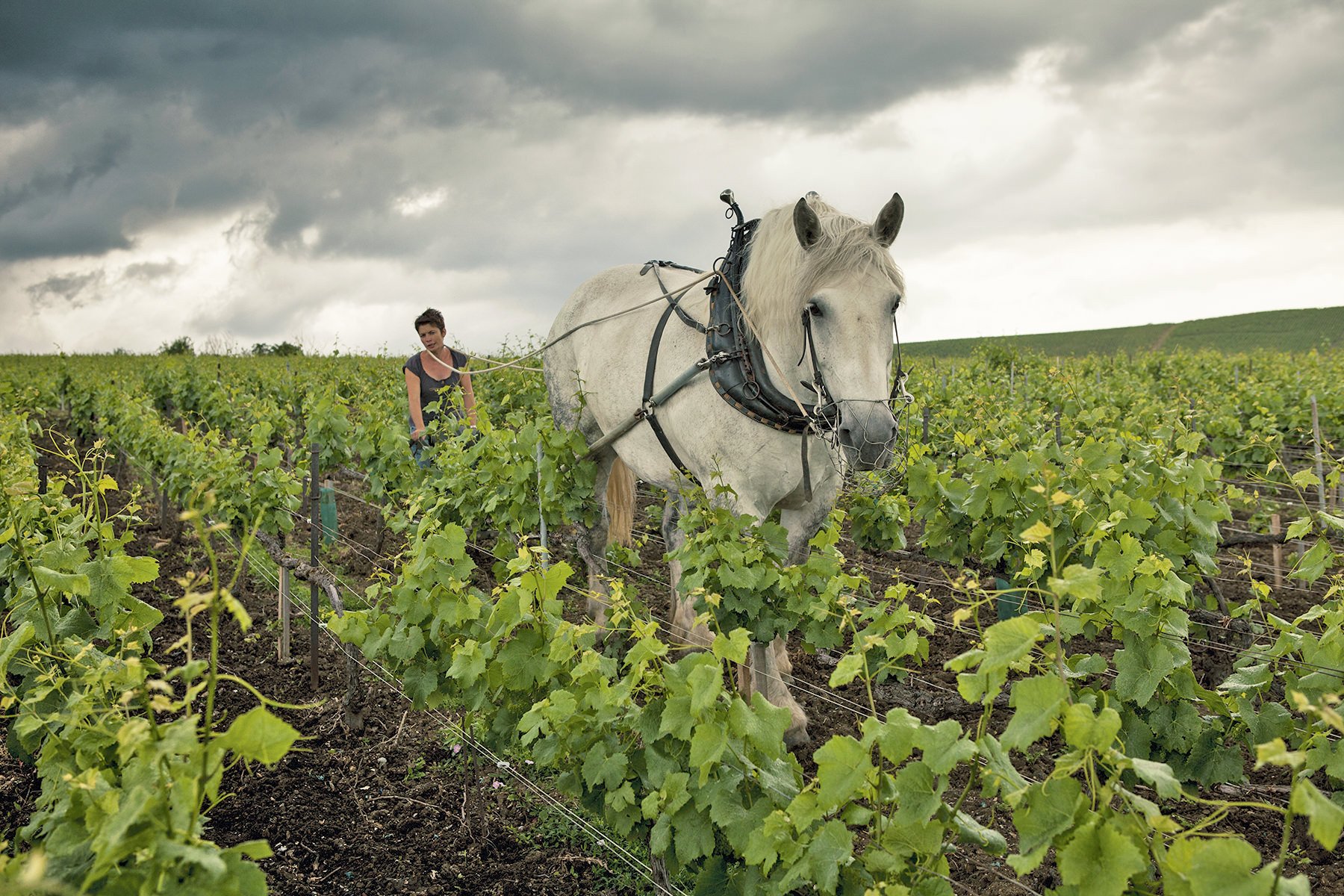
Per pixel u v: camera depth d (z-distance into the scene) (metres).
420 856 3.36
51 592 3.13
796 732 4.09
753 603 3.80
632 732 2.62
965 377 17.69
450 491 6.26
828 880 1.89
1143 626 2.97
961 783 3.68
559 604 2.92
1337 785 3.35
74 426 15.65
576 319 5.68
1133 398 12.52
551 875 3.24
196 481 7.35
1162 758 3.11
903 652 2.59
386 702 4.71
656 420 4.59
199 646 5.57
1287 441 11.47
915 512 5.29
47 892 1.59
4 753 4.11
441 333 7.32
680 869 2.53
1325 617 3.06
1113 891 1.58
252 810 3.67
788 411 3.95
